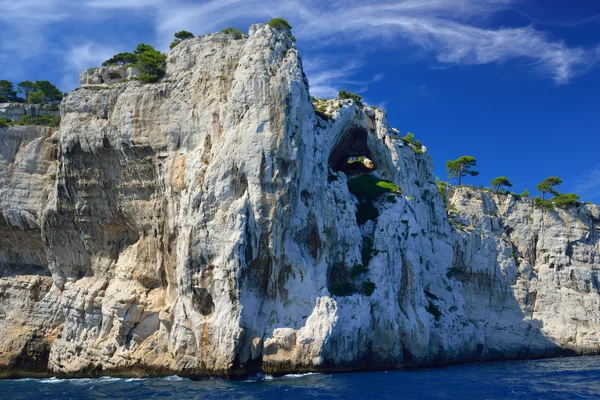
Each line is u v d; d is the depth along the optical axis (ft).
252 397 126.82
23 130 210.59
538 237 292.20
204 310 166.09
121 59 238.07
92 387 150.61
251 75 177.78
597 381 164.14
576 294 277.23
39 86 255.09
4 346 190.70
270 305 167.12
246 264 163.73
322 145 192.65
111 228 192.65
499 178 317.63
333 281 184.75
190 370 161.68
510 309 269.85
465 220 283.18
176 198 180.24
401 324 192.75
